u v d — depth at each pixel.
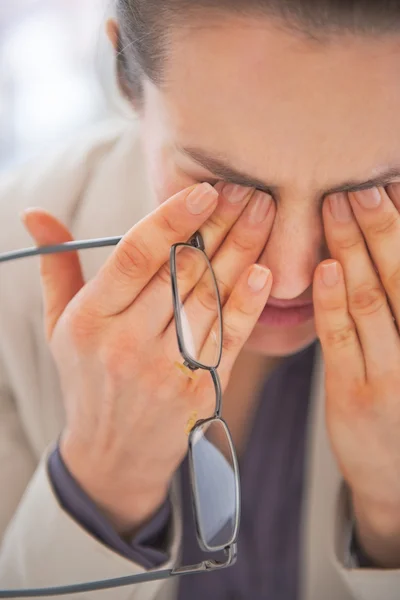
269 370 0.52
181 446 0.47
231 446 0.44
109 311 0.45
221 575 0.52
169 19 0.39
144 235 0.43
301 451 0.52
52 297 0.48
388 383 0.45
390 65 0.37
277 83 0.37
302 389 0.52
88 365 0.46
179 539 0.49
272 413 0.52
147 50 0.41
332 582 0.52
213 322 0.44
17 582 0.48
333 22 0.36
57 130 0.80
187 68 0.38
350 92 0.37
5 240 0.55
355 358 0.45
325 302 0.43
